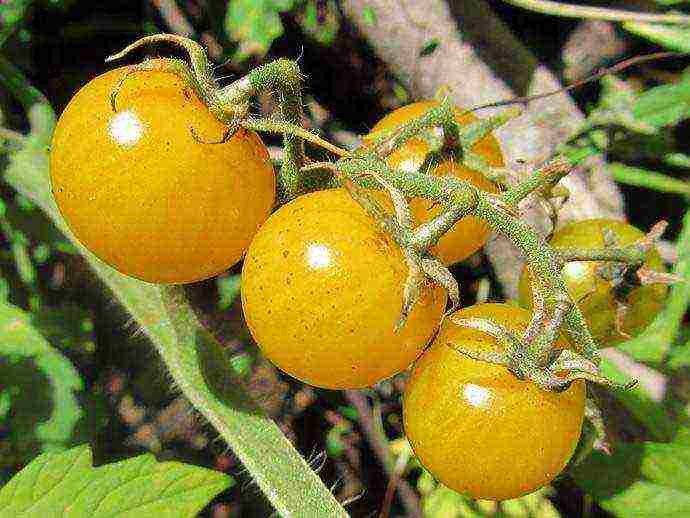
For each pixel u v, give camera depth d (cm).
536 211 18
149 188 11
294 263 10
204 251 11
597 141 21
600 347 15
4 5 20
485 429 11
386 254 10
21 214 21
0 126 20
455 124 12
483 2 21
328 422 24
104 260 12
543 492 21
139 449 23
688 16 20
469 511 21
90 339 22
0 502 13
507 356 10
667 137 22
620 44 23
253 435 15
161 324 15
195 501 14
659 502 15
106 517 13
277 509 14
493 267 20
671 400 17
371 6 21
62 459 14
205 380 15
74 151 11
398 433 23
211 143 11
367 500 24
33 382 20
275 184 12
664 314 18
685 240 18
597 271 13
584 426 14
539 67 21
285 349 11
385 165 10
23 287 21
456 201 10
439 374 11
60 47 23
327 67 23
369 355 11
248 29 19
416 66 21
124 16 23
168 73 11
